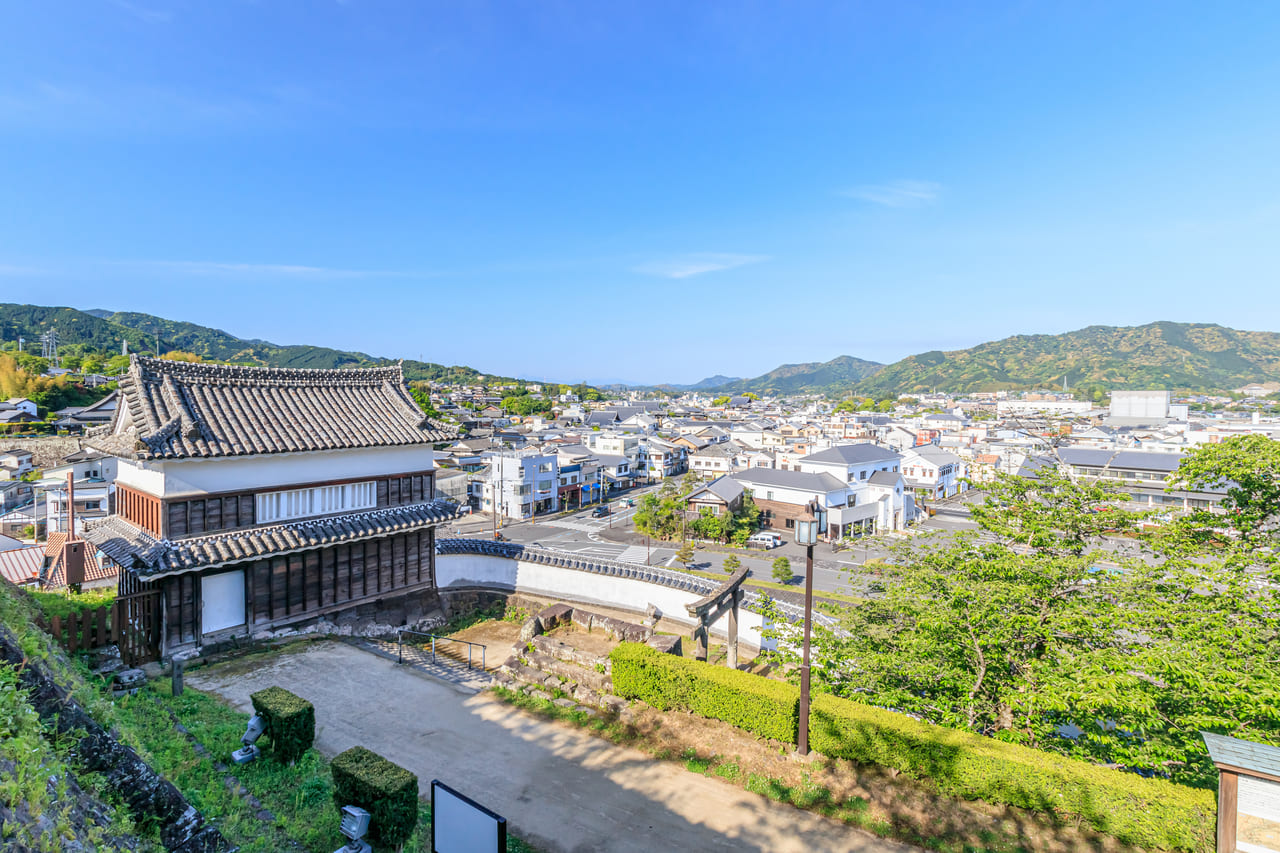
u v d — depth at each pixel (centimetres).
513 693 1532
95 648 1384
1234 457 1412
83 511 4416
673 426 13362
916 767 1159
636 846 1008
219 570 1622
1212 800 978
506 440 10094
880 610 1553
